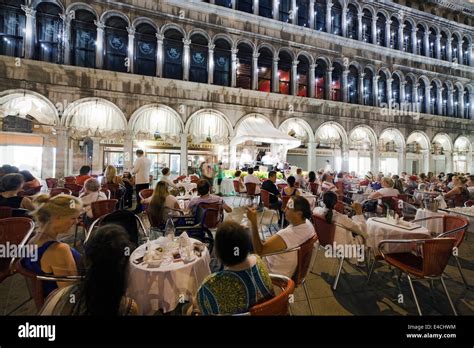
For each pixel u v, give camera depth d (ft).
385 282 14.15
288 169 48.42
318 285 13.75
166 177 26.32
